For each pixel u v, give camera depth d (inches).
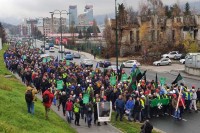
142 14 4082.2
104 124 1043.9
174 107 1118.4
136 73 1325.0
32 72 1600.6
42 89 1342.3
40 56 2881.4
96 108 1031.0
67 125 999.0
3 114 864.9
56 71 1700.3
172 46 3560.5
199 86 1775.3
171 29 3631.9
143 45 3585.1
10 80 1758.1
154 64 2942.9
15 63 2106.3
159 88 1214.9
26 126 832.9
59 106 1198.9
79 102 1064.8
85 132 956.6
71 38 6633.9
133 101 1079.0
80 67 1871.3
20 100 1118.4
